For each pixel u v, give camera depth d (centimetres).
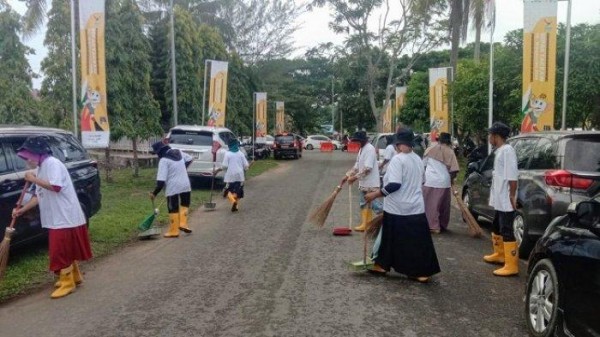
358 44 3284
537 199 709
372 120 5350
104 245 843
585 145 680
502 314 533
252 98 3256
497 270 678
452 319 517
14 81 1700
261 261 740
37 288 631
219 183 1634
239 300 572
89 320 518
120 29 1698
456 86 2022
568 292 423
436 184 943
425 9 2914
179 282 642
